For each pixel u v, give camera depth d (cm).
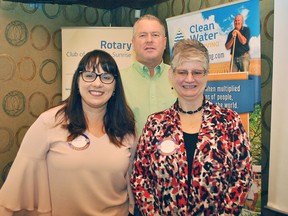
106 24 356
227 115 153
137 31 237
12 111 304
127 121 181
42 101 320
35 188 168
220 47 234
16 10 298
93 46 304
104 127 175
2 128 300
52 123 167
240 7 221
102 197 167
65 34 305
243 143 149
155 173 152
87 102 167
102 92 168
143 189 156
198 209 145
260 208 214
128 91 247
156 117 162
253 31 214
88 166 163
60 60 327
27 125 313
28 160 165
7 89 299
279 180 204
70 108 171
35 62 312
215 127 149
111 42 305
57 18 322
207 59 152
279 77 201
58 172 164
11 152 306
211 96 240
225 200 147
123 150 172
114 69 173
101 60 169
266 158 234
